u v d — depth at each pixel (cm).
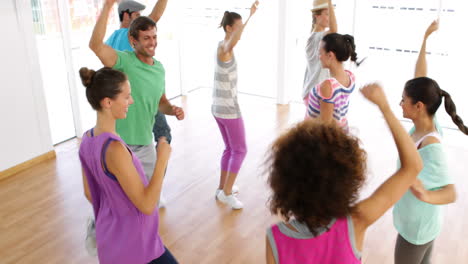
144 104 266
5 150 395
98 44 234
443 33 453
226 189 339
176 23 600
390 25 477
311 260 111
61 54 455
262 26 584
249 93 638
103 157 162
